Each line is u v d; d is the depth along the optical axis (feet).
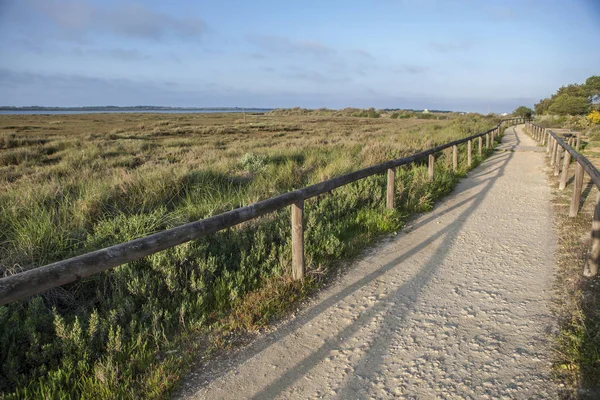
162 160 42.45
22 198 18.71
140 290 11.35
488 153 53.93
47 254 13.05
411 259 14.92
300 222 12.53
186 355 9.19
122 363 8.92
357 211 20.25
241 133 111.24
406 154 38.37
